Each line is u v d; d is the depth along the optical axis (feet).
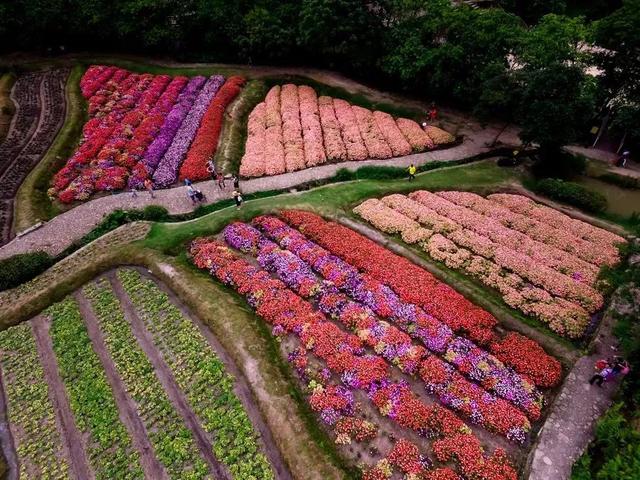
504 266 105.29
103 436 80.48
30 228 122.72
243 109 171.32
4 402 88.33
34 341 98.07
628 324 80.64
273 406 80.43
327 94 181.16
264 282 103.14
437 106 170.91
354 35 163.53
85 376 89.76
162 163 143.64
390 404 79.77
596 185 133.69
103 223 124.67
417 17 167.63
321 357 88.58
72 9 186.29
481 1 219.82
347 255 108.78
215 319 95.76
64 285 107.24
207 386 86.28
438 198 126.31
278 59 195.21
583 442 71.15
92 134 153.38
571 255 106.83
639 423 72.43
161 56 201.98
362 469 72.90
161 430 80.84
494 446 74.33
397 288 99.71
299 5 184.14
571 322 90.68
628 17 127.75
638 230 88.17
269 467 74.49
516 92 132.98
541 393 80.74
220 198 132.77
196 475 74.28
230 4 187.42
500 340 88.89
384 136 156.15
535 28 151.94
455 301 96.12
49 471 77.36
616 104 142.00
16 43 197.67
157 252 113.19
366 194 129.29
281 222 120.06
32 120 163.53
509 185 131.64
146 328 97.60
